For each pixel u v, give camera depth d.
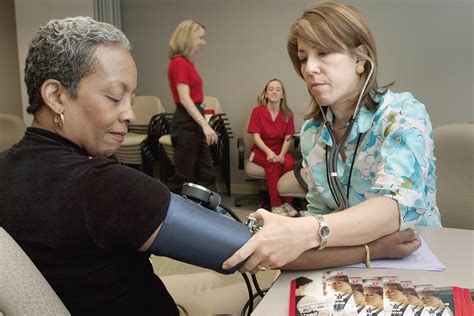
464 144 1.58
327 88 1.11
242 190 4.38
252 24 4.07
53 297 0.70
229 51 4.20
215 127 3.91
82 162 0.78
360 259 0.96
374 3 3.63
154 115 4.17
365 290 0.83
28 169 0.78
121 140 0.88
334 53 1.08
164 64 4.55
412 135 1.04
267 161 3.63
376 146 1.16
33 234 0.75
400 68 3.67
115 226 0.75
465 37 3.45
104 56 0.80
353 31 1.07
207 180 3.52
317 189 1.33
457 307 0.76
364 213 0.94
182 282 1.42
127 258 0.83
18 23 4.15
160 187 0.80
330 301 0.80
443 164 1.62
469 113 3.56
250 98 4.22
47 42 0.79
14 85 4.53
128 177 0.77
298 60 1.20
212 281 1.43
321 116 1.29
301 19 1.11
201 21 4.26
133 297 0.85
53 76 0.79
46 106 0.82
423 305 0.77
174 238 0.79
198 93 3.38
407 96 1.15
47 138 0.82
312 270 0.95
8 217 0.76
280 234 0.86
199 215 0.82
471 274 0.92
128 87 0.84
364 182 1.22
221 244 0.82
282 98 3.78
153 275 0.92
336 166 1.23
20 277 0.66
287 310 0.81
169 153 3.81
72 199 0.75
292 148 3.86
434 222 1.28
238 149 4.00
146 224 0.76
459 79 3.53
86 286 0.79
